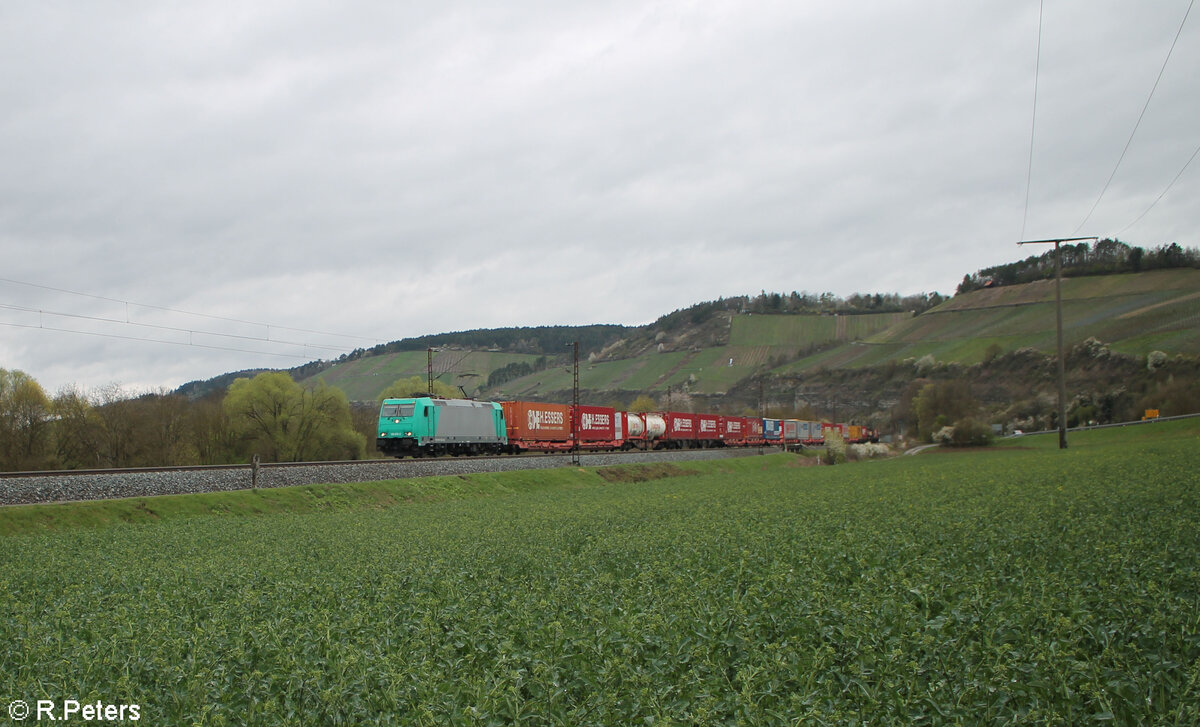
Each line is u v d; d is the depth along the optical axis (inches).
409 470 1871.3
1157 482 1273.4
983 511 967.6
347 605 541.6
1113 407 5196.9
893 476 2037.4
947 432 4549.7
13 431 2645.2
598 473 2464.3
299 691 365.4
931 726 323.9
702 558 674.2
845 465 3250.5
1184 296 6476.4
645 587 546.0
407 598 557.6
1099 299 7219.5
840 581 591.8
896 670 364.5
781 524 916.6
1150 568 538.9
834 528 880.3
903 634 410.0
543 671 358.9
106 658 416.5
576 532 968.9
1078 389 5605.3
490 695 345.7
